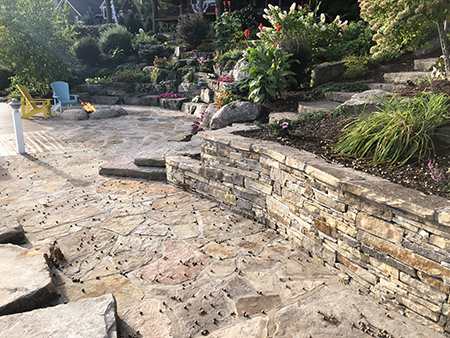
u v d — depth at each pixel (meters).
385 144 3.29
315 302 2.58
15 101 6.62
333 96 6.30
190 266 3.09
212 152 4.50
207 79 13.06
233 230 3.81
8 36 12.74
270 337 2.23
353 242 2.73
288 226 3.54
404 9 4.29
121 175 5.56
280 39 8.05
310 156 3.41
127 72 15.59
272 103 6.73
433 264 2.17
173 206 4.43
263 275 2.96
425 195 2.37
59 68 14.07
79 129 9.12
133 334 2.28
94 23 29.23
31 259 2.81
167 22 23.31
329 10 13.03
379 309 2.51
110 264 3.12
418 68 6.58
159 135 8.38
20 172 5.75
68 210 4.27
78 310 2.18
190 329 2.32
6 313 2.24
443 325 2.19
